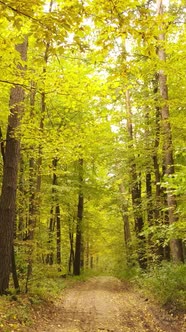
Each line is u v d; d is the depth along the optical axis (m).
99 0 4.81
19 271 12.91
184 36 10.51
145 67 10.87
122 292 15.43
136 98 16.44
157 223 16.17
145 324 8.60
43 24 4.86
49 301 11.30
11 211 10.30
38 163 12.22
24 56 10.36
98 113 10.91
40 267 11.70
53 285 14.82
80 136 10.16
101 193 21.55
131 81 10.98
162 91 12.79
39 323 8.30
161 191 16.52
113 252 32.41
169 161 12.31
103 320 9.20
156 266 14.61
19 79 7.72
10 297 9.37
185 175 7.39
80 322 8.88
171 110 13.40
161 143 13.56
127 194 21.62
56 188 17.69
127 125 20.16
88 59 10.16
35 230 11.73
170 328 7.99
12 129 10.41
